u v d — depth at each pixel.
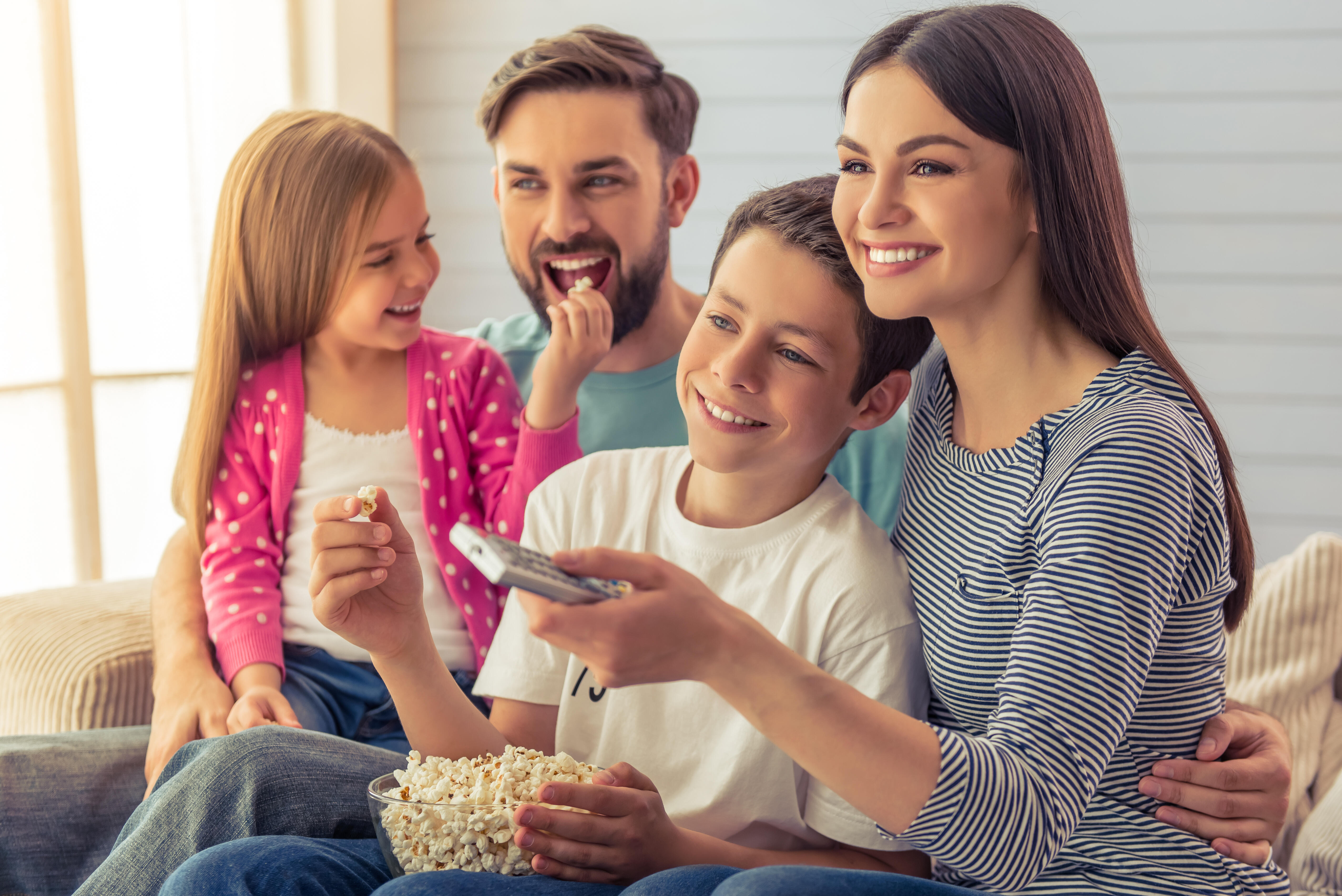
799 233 0.97
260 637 1.35
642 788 0.88
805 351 0.96
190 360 2.82
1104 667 0.75
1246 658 1.47
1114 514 0.80
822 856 0.95
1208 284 3.22
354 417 1.49
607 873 0.83
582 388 1.66
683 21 3.45
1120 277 0.91
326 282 1.44
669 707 1.03
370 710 1.38
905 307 0.91
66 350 2.45
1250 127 3.16
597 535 1.11
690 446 1.03
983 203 0.87
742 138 3.45
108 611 1.50
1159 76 3.19
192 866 0.79
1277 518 3.22
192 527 1.46
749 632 0.71
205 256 2.85
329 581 0.91
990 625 0.92
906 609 0.99
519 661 1.09
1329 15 3.09
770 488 1.06
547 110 1.52
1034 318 0.94
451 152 3.60
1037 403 0.95
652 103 1.57
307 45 3.18
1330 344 3.17
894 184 0.89
